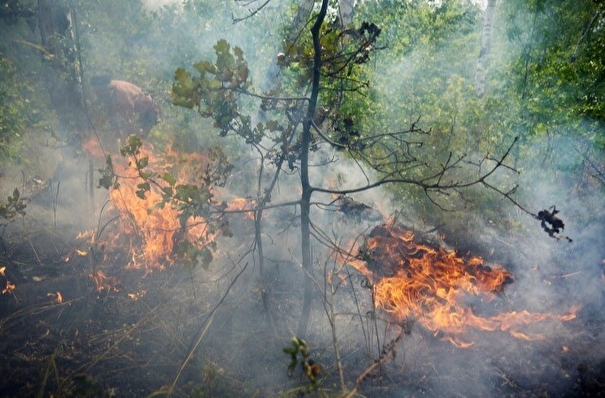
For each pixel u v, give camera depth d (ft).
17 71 25.17
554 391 9.41
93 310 11.64
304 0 22.21
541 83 27.12
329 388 9.30
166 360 10.00
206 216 9.95
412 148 21.42
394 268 12.65
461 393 9.37
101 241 14.99
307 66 10.49
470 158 21.68
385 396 9.28
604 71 26.73
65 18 17.62
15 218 16.48
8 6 17.88
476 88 36.24
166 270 13.56
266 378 9.66
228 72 9.11
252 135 10.52
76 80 17.83
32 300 11.94
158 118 22.59
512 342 10.74
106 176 10.98
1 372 9.43
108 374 9.59
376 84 28.53
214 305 12.06
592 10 35.14
